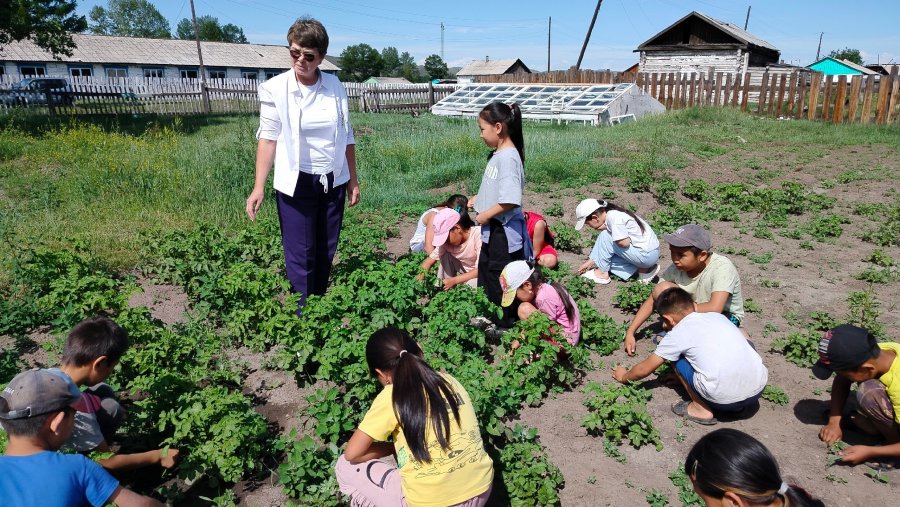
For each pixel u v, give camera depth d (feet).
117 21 346.74
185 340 15.40
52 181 34.47
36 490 8.17
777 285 21.99
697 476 7.53
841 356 11.65
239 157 35.76
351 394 13.78
